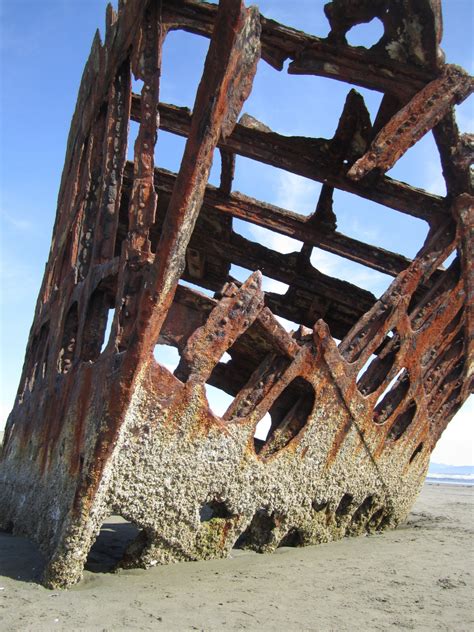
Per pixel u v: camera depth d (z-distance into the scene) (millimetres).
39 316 6750
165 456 3764
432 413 6805
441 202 5910
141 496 3691
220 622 2848
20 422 6465
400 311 5527
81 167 5957
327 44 5105
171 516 3848
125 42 4621
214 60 3322
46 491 4496
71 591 3346
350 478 5457
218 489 4082
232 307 4121
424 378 6316
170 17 4391
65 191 6758
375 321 5352
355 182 6309
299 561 4402
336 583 3744
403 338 5699
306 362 4676
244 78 3715
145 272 3740
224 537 4227
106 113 5230
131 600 3164
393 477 6297
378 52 5066
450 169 5559
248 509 4320
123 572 3775
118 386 3490
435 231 6004
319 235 7723
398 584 3779
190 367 3891
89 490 3463
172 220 3432
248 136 6480
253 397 4457
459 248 5824
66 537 3441
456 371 6934
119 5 5000
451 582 3881
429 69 5062
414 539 5953
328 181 6461
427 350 6184
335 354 4902
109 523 6652
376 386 5633
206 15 4379
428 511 10383
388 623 2939
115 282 4324
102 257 4551
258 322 4352
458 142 5402
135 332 3477
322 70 5238
